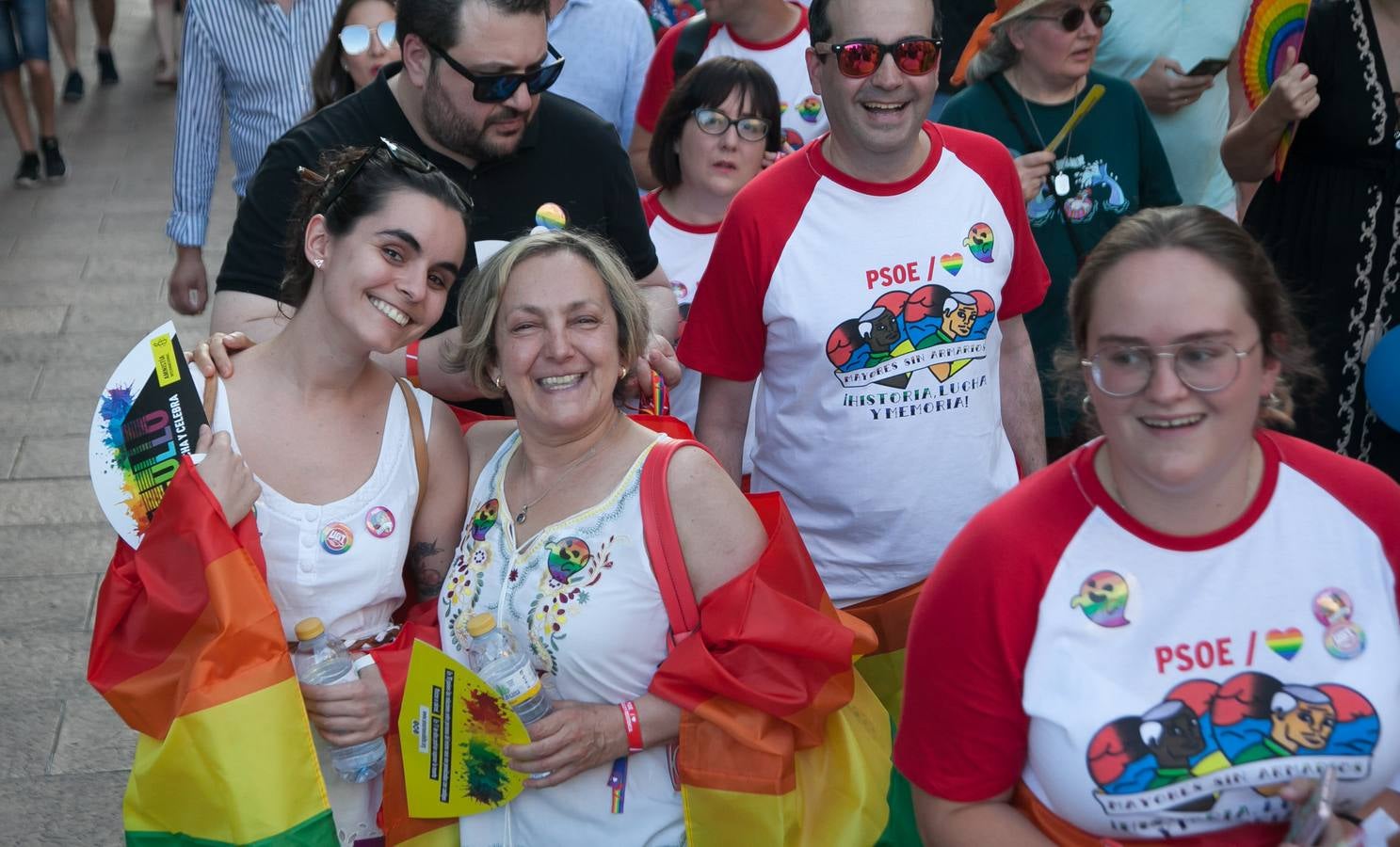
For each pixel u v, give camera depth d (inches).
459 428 111.9
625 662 100.3
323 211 102.3
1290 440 79.5
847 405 122.8
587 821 101.8
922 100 117.0
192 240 217.8
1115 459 77.7
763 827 98.6
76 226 344.5
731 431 132.6
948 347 122.0
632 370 109.0
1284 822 78.8
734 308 125.8
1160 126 197.5
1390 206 152.9
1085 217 160.9
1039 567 77.6
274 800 93.0
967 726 80.3
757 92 162.9
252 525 99.8
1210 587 76.7
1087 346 77.9
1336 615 76.3
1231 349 73.9
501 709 98.1
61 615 188.5
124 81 470.0
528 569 101.3
